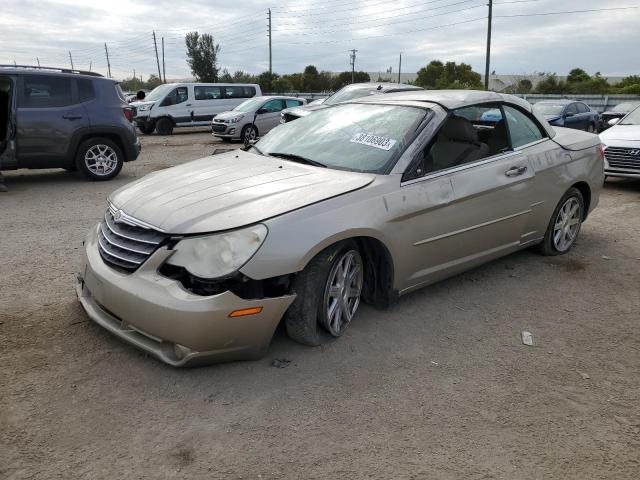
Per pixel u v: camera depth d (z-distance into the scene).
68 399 2.88
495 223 4.42
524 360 3.51
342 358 3.39
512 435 2.76
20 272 4.71
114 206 3.51
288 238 3.06
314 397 2.99
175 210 3.16
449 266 4.17
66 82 8.96
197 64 58.38
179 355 3.01
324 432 2.71
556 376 3.34
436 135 4.03
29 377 3.06
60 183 9.34
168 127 21.41
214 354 3.01
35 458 2.46
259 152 4.48
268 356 3.36
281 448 2.59
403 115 4.20
